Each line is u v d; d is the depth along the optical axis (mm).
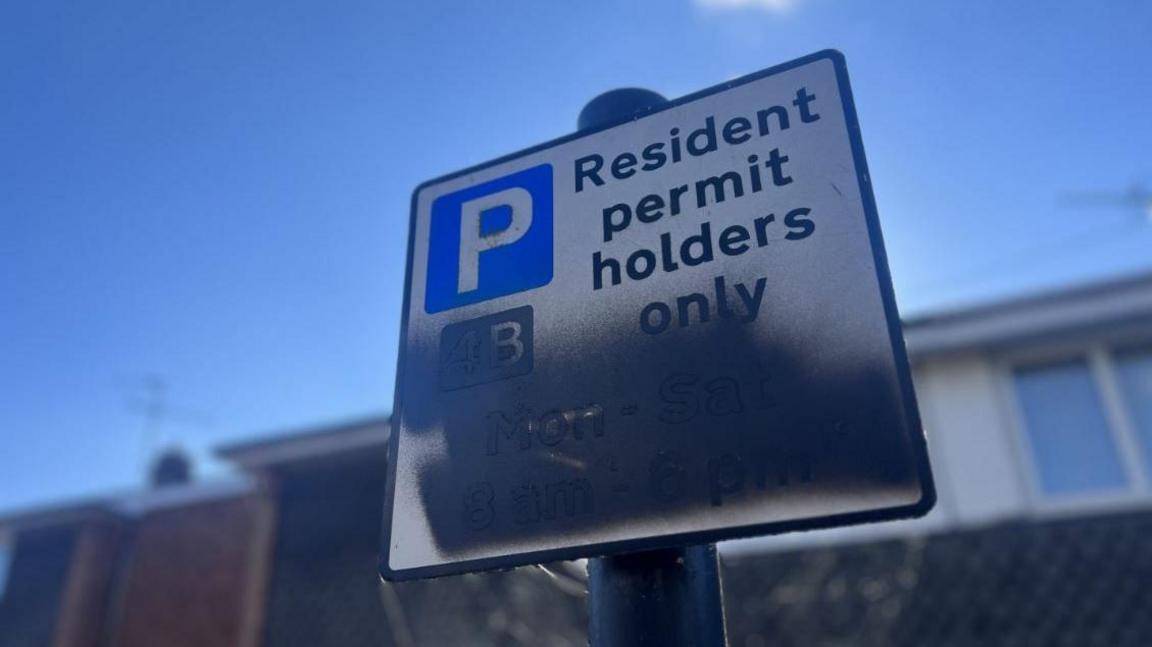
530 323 1381
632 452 1204
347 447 7898
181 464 11320
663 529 1138
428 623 6969
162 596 8820
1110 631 5156
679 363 1239
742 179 1365
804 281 1231
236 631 8297
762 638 5895
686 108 1482
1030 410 6383
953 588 5668
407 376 1421
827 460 1102
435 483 1302
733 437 1157
